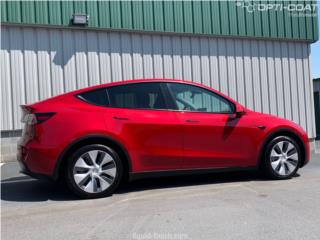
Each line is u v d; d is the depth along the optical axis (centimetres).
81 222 455
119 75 1055
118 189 616
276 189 593
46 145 539
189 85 627
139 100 596
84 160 551
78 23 996
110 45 1048
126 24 1052
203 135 610
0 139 956
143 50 1079
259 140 643
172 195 571
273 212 476
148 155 582
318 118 1698
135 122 577
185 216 466
